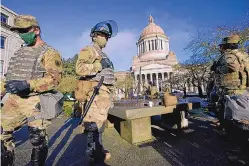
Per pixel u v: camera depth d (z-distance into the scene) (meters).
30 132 1.90
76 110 8.24
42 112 1.94
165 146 3.42
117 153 3.13
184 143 3.56
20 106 1.91
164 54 67.69
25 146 3.73
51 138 4.30
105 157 2.80
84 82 2.73
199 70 23.89
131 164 2.64
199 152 3.04
